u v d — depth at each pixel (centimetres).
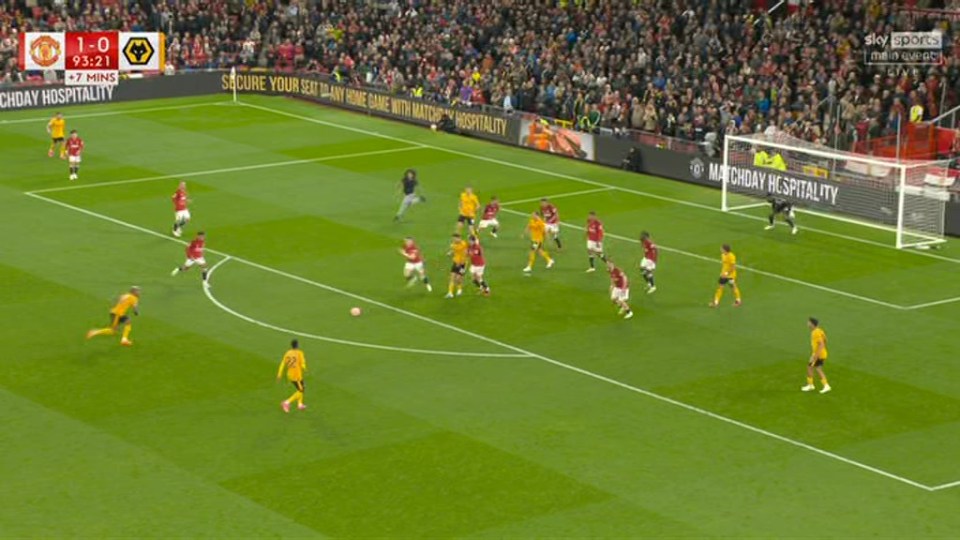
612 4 11600
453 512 4731
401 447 5247
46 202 8794
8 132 10819
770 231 8281
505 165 9975
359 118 11556
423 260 7612
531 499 4831
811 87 9800
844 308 6894
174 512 4716
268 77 12356
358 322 6656
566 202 8969
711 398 5750
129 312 6725
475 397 5741
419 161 10075
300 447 5241
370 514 4712
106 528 4603
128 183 9331
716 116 9756
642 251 7850
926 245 7969
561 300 7000
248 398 5712
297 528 4609
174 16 12794
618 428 5441
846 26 10412
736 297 6894
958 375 6009
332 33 12562
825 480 4997
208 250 7819
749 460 5159
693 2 11312
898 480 4997
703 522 4672
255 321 6656
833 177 8469
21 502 4781
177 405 5634
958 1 10419
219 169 9775
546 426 5453
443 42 11931
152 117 11469
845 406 5672
